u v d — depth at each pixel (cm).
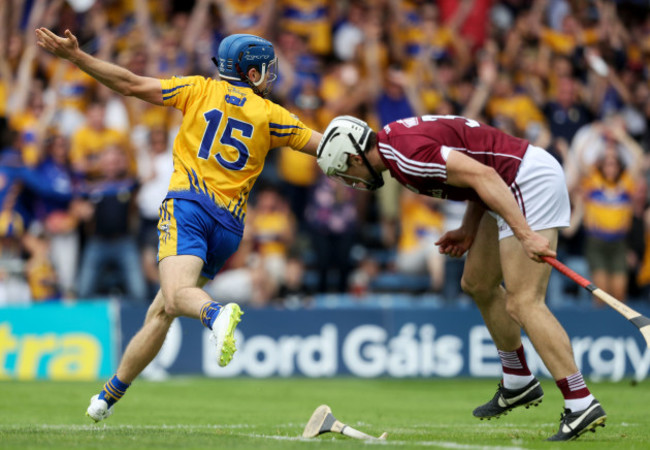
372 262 4841
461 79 5372
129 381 1995
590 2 6125
